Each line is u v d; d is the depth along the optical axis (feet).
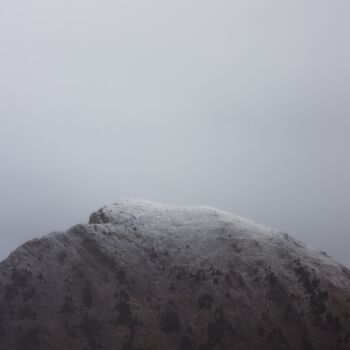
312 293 406.82
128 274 406.00
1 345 341.62
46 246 412.57
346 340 377.09
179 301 394.52
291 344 374.43
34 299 370.73
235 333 375.45
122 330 365.61
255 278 415.85
